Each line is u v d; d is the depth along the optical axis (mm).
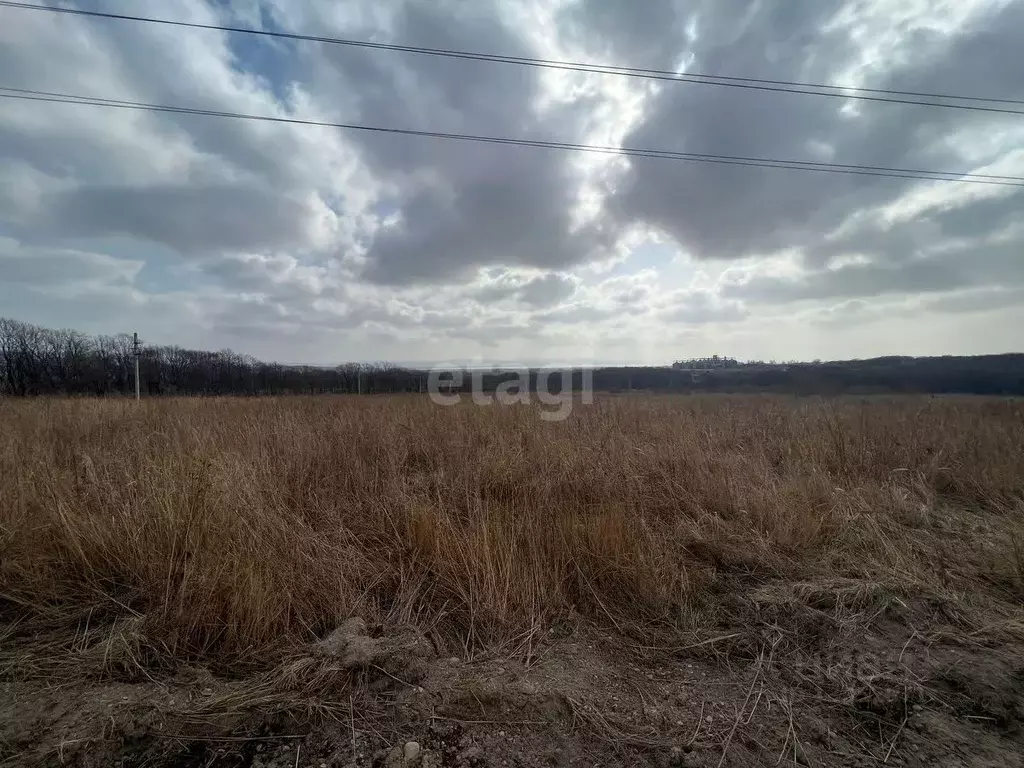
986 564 3299
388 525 3525
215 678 2180
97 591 2691
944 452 5598
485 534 2951
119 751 1791
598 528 3244
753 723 1999
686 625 2645
